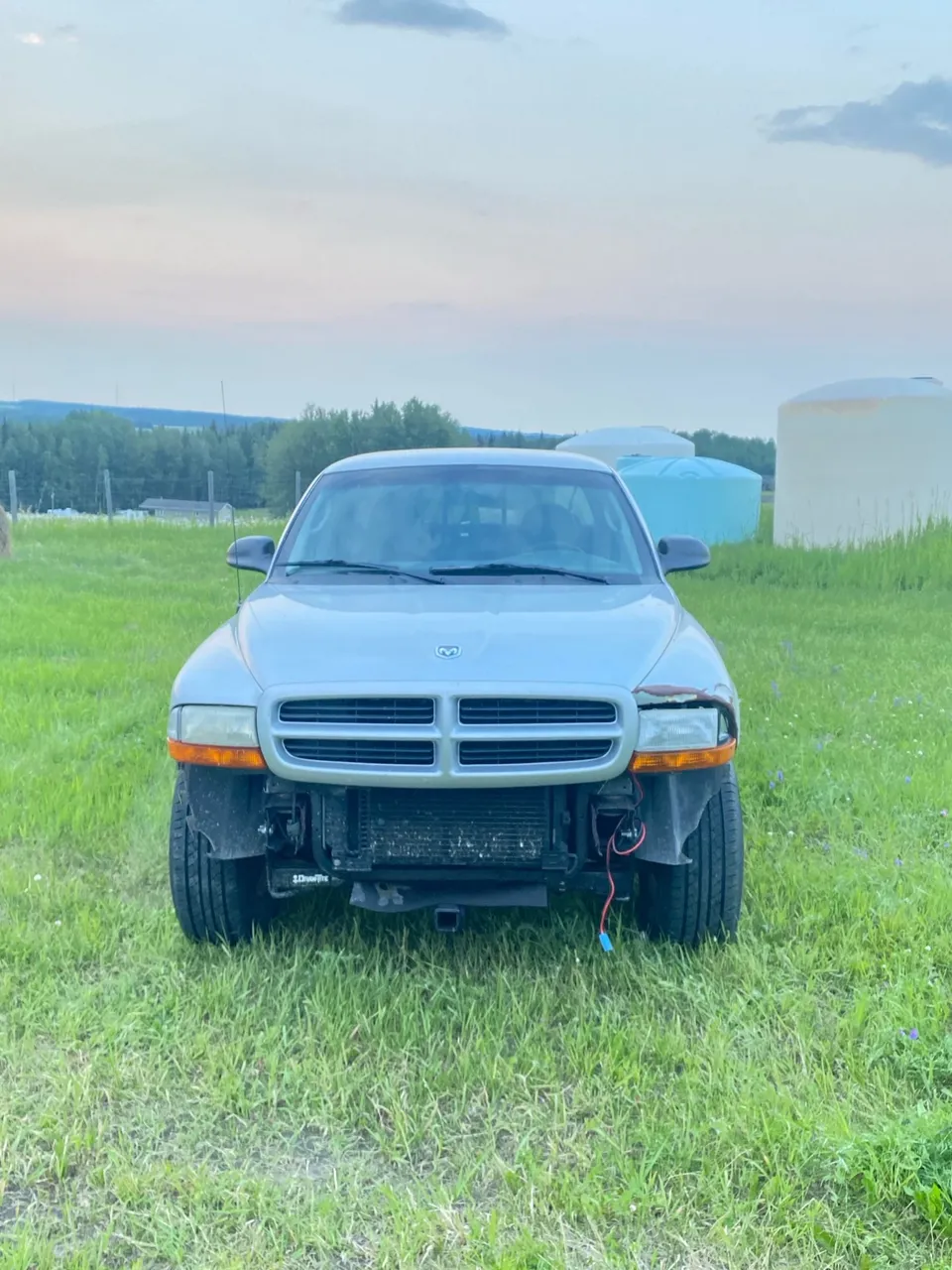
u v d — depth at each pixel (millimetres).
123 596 14086
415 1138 2973
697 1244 2549
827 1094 3084
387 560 4738
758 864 4801
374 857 3639
